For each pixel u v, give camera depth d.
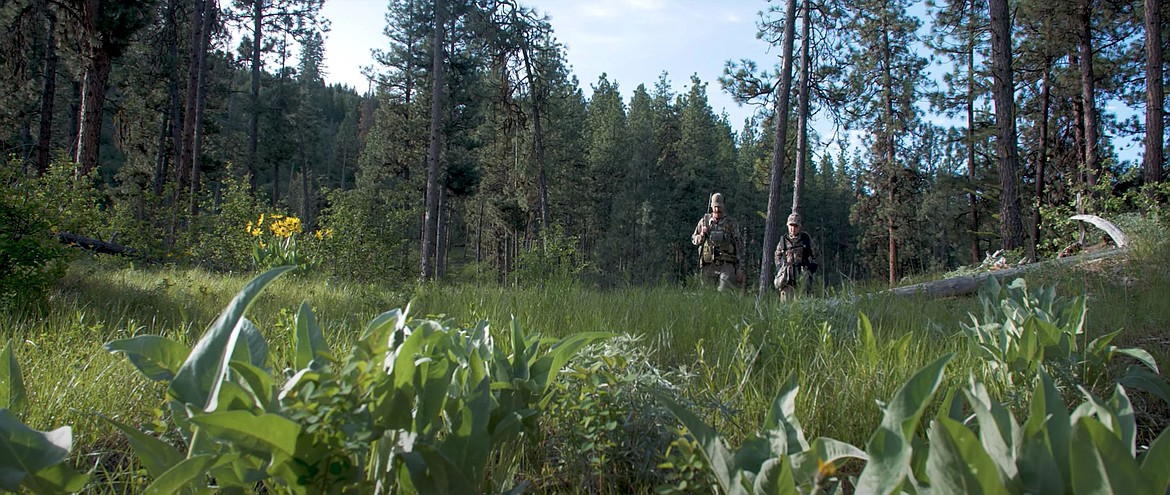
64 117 32.19
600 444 2.43
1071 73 22.78
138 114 28.09
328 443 1.57
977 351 3.63
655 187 48.31
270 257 9.77
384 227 14.83
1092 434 1.33
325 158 88.38
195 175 22.02
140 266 11.76
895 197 27.84
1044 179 27.39
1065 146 28.58
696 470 2.05
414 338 1.74
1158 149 13.96
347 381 1.60
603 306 6.22
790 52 17.12
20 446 1.63
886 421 1.54
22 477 1.58
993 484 1.34
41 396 2.88
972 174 28.92
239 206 13.66
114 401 2.97
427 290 7.58
